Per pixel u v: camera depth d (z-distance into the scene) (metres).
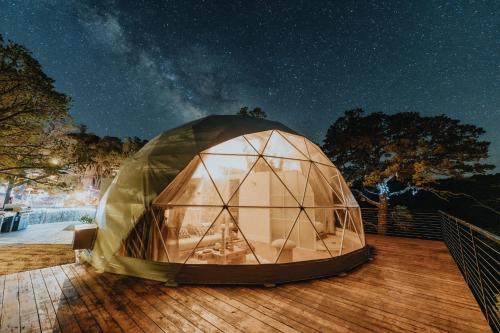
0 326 4.01
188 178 7.19
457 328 4.11
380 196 16.31
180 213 7.14
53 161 11.16
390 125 16.67
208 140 7.31
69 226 19.56
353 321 4.31
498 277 13.16
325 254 8.48
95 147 23.19
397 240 12.98
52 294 5.25
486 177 18.17
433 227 14.28
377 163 17.61
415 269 7.52
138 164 7.58
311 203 9.49
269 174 9.88
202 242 9.18
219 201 10.12
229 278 5.99
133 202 6.88
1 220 15.22
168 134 8.37
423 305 4.97
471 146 14.10
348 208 8.71
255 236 9.87
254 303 5.00
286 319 4.36
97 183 25.88
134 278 6.25
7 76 8.77
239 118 8.81
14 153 10.34
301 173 9.84
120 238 6.76
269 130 8.34
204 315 4.46
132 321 4.21
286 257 7.16
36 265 9.07
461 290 5.78
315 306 4.89
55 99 9.89
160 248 6.41
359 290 5.77
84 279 6.15
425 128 15.47
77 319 4.26
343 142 17.72
